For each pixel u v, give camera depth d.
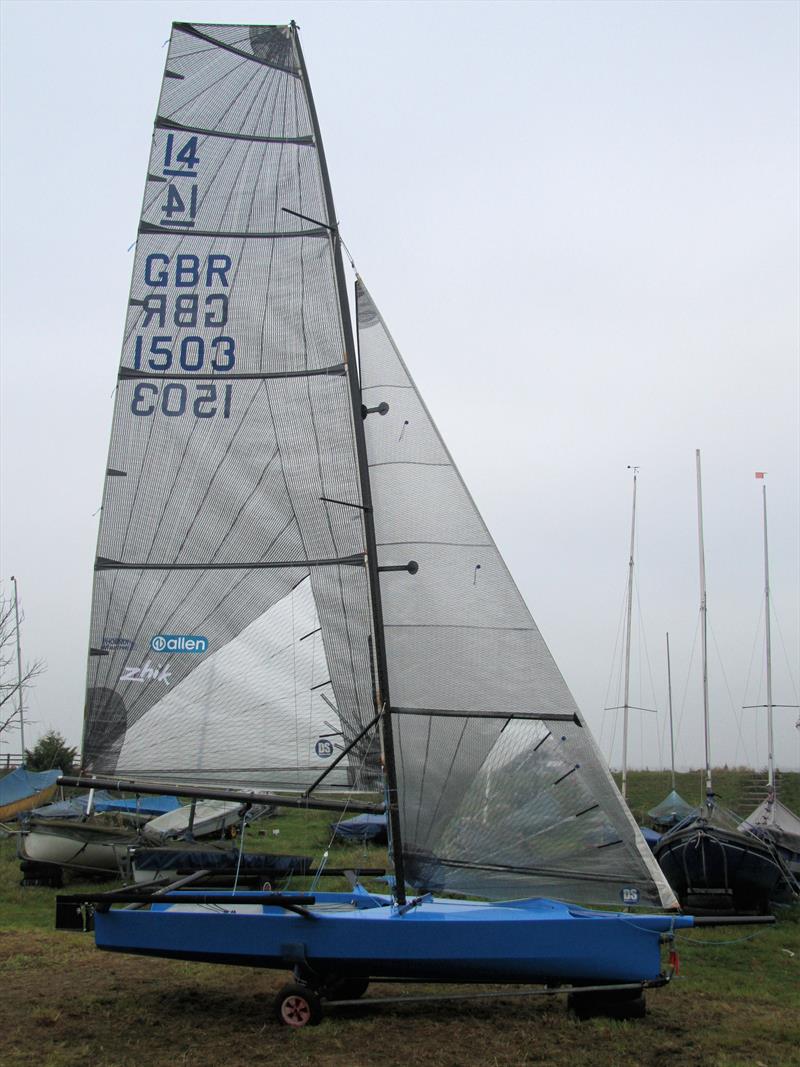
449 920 10.01
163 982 11.77
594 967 9.94
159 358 12.92
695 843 17.83
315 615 12.20
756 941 15.96
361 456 12.39
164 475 12.65
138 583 12.41
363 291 13.05
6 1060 8.83
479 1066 8.84
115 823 24.97
